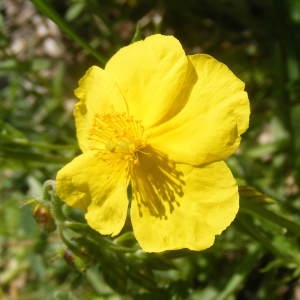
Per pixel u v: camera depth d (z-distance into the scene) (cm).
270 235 9
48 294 12
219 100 6
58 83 13
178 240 6
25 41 15
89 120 7
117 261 8
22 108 13
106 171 7
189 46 13
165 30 13
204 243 6
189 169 6
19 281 13
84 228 7
